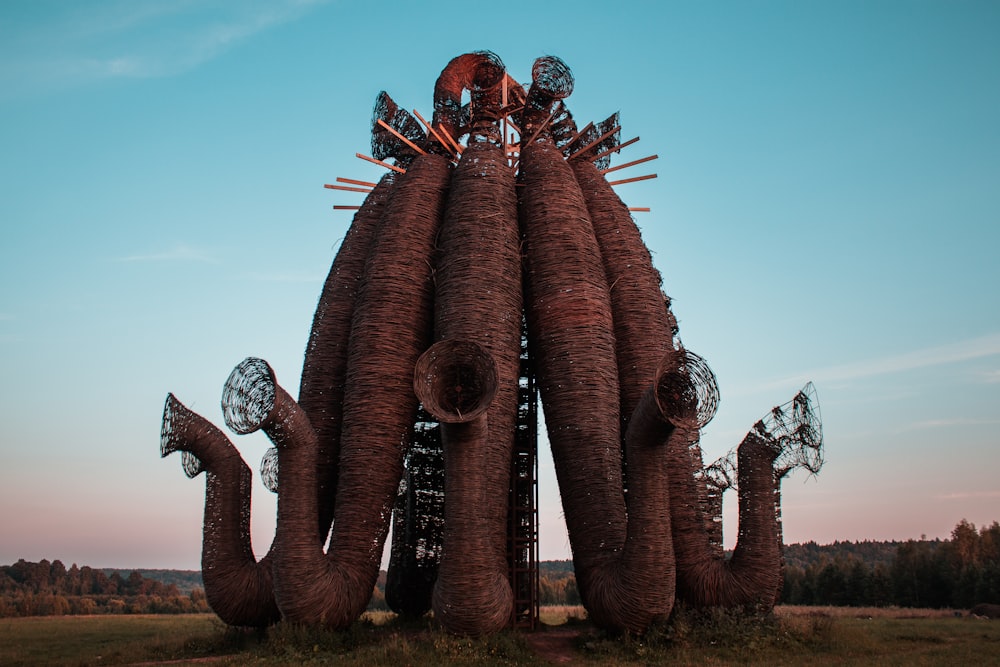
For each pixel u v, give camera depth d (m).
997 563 66.38
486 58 25.05
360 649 16.52
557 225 21.25
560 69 24.52
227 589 18.73
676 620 17.34
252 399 17.03
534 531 20.22
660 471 16.66
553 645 17.50
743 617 17.83
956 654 17.61
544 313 20.41
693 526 19.28
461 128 25.19
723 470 22.44
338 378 21.56
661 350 21.38
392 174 24.72
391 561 23.06
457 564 16.19
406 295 20.78
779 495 20.53
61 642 23.16
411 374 20.30
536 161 22.77
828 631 18.11
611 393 19.77
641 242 23.22
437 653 15.76
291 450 17.55
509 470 19.23
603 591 17.17
